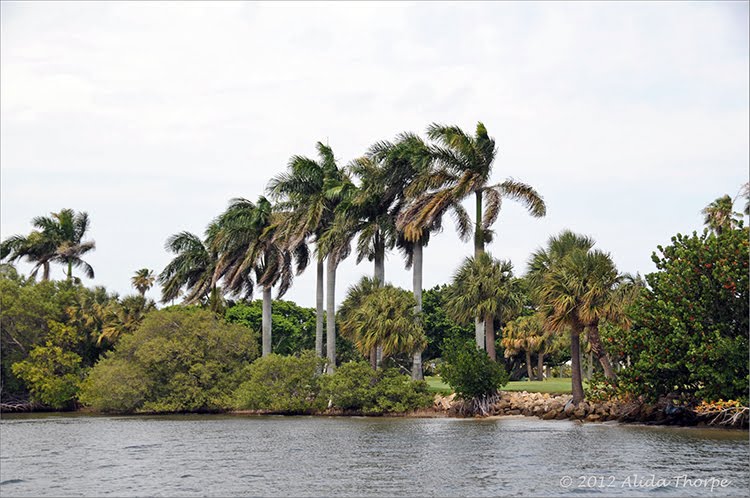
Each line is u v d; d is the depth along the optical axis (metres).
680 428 40.47
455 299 56.53
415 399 54.19
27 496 21.72
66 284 82.31
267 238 70.50
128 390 63.53
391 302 55.41
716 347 38.38
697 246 42.06
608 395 44.38
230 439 37.72
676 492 21.58
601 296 45.28
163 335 67.06
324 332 94.56
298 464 27.69
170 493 21.97
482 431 39.81
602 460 27.80
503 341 88.00
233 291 74.56
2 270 86.50
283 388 59.19
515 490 21.91
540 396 51.78
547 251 51.75
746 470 25.22
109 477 25.00
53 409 75.31
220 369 66.19
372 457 29.45
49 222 93.56
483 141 56.53
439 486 22.62
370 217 62.97
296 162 65.69
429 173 56.84
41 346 74.75
